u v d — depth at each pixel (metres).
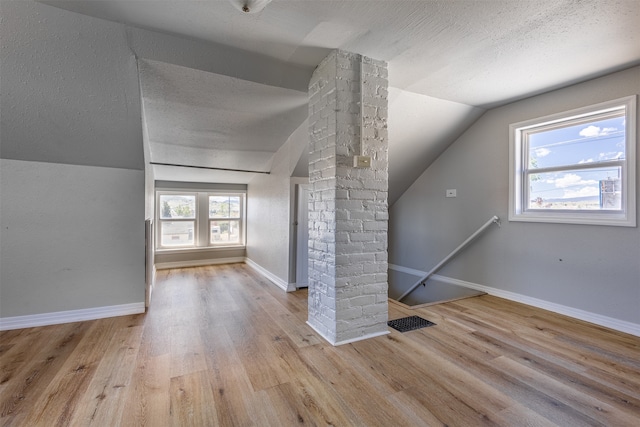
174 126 3.14
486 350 2.11
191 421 1.40
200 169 4.42
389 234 4.97
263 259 4.53
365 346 2.17
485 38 2.05
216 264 5.29
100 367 1.86
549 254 2.94
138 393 1.60
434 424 1.39
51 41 1.84
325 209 2.34
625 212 2.45
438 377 1.78
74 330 2.43
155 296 3.38
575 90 2.75
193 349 2.11
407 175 4.25
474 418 1.43
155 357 1.99
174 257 5.02
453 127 3.60
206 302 3.18
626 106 2.45
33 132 2.32
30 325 2.50
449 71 2.55
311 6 1.72
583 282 2.70
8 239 2.46
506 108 3.30
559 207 2.93
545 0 1.66
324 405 1.52
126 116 2.37
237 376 1.77
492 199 3.45
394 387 1.68
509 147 3.27
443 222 4.04
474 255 3.67
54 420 1.40
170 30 1.94
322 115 2.38
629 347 2.16
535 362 1.95
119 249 2.78
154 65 2.17
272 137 3.51
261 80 2.45
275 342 2.23
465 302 3.20
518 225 3.20
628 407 1.52
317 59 2.36
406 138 3.54
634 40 2.04
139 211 2.85
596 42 2.08
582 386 1.69
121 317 2.73
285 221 3.75
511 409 1.50
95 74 2.06
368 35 2.02
